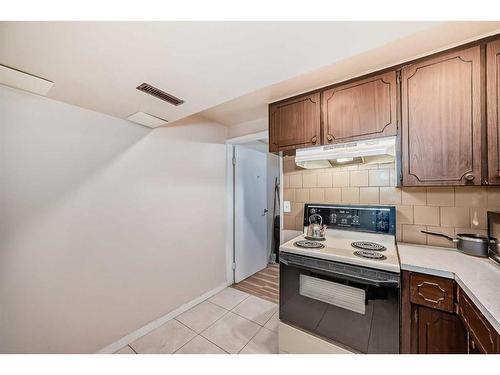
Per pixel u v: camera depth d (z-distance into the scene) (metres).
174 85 1.21
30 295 1.29
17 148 1.24
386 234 1.64
